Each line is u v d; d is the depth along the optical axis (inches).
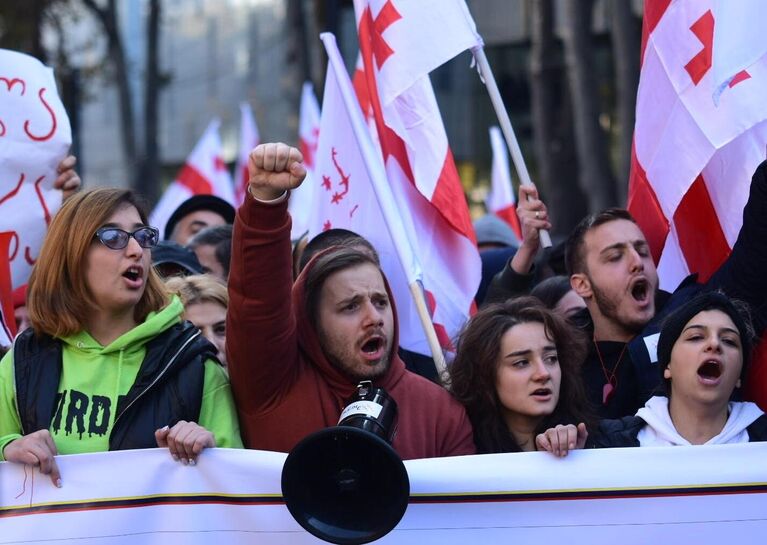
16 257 497.0
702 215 513.3
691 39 489.4
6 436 381.1
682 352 403.2
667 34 498.0
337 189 554.3
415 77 520.4
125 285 386.3
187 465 373.4
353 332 399.9
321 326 403.9
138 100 3659.0
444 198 541.3
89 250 385.7
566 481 372.8
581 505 372.5
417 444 402.6
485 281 650.2
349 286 401.7
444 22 523.2
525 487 373.1
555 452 373.7
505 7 2588.6
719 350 399.2
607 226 494.9
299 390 398.6
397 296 533.0
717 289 442.6
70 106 1916.8
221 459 372.8
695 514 371.6
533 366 415.8
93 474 374.3
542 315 422.9
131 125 2117.4
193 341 392.5
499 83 2792.8
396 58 522.6
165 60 3646.7
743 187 498.6
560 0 2174.0
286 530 370.3
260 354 384.2
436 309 537.3
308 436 328.2
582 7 1466.5
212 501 372.8
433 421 410.9
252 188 367.9
